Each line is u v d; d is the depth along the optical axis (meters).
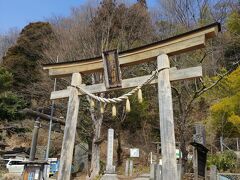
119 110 21.69
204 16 22.64
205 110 20.77
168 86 5.63
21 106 21.34
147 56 6.10
